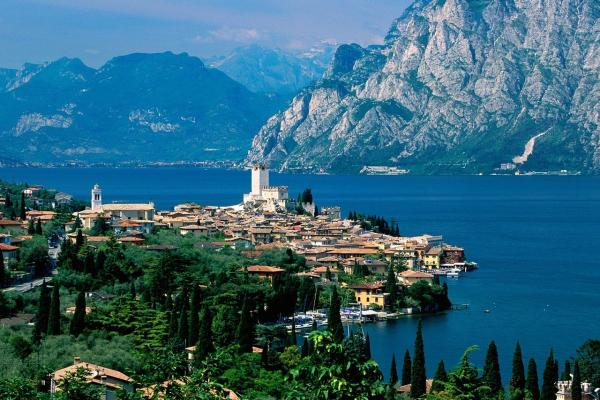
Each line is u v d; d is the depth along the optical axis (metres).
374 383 105.62
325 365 105.75
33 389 139.88
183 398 120.81
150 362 134.12
